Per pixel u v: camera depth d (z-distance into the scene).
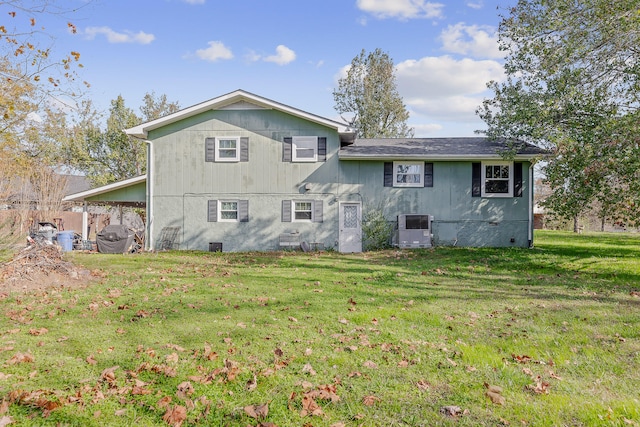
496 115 14.05
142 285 7.92
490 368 3.89
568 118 10.96
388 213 15.62
